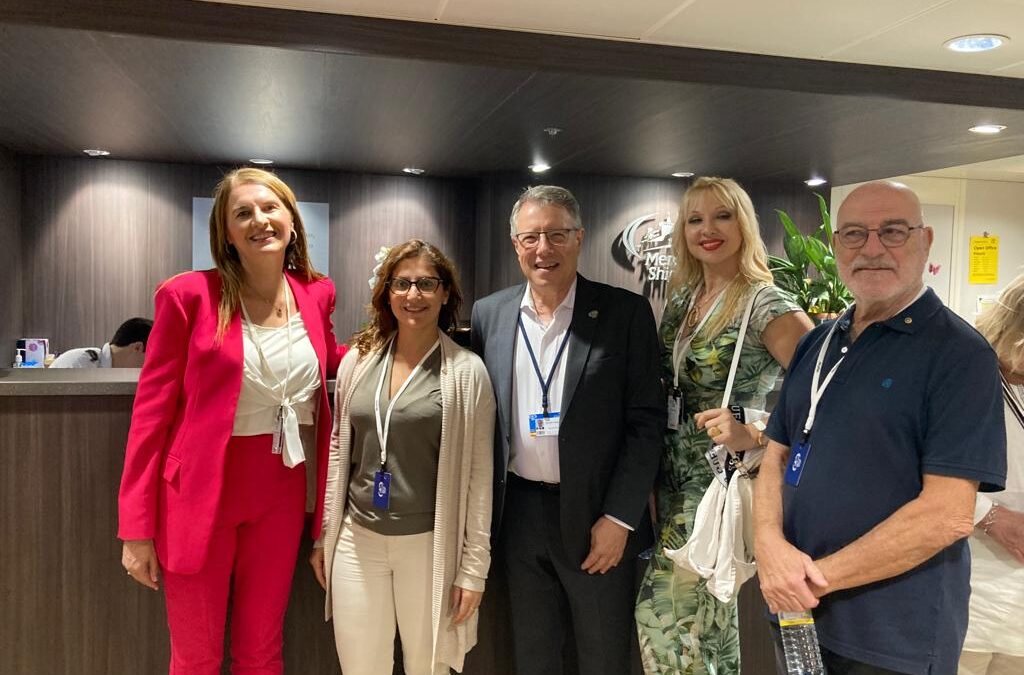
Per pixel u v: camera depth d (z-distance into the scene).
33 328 4.87
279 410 1.79
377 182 5.38
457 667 1.87
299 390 1.82
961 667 1.81
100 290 4.97
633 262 5.42
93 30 2.38
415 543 1.82
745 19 2.53
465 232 5.57
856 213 1.47
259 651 1.85
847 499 1.43
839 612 1.44
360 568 1.84
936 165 4.75
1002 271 5.93
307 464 1.93
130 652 2.07
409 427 1.81
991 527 1.69
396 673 2.17
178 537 1.70
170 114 3.58
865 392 1.44
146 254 5.03
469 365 1.86
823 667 1.44
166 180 5.04
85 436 2.01
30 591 2.01
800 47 2.82
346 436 1.87
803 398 1.58
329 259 5.32
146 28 2.41
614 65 2.77
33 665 2.03
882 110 3.26
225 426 1.72
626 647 1.92
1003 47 2.80
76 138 4.23
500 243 5.24
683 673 1.92
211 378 1.71
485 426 1.86
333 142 4.23
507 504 1.96
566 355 1.88
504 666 2.25
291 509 1.85
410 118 3.57
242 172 1.81
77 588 2.04
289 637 2.14
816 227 5.68
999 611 1.71
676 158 4.59
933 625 1.37
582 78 2.80
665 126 3.65
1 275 4.53
